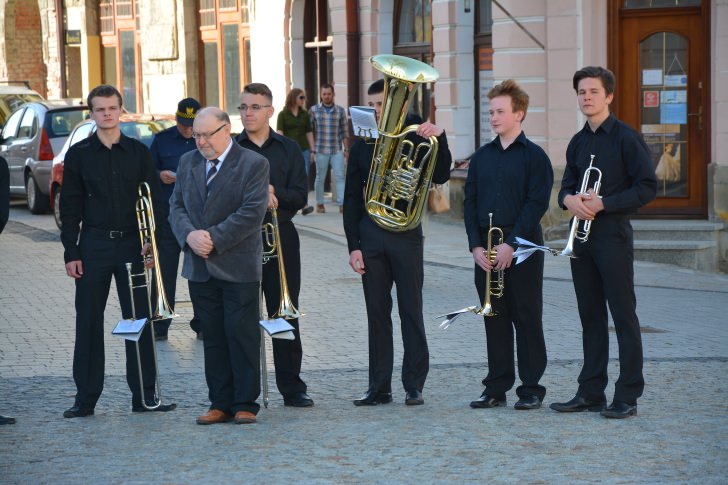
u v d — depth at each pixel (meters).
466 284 18.08
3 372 12.59
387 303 11.02
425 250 21.36
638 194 10.07
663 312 15.99
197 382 12.10
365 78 28.39
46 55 46.53
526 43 22.27
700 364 12.62
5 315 15.90
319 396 11.45
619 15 21.75
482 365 12.73
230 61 35.97
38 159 27.73
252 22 33.47
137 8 40.78
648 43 21.70
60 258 21.12
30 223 26.47
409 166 10.80
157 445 9.54
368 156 10.98
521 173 10.55
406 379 11.00
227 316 10.23
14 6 49.62
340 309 16.20
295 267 11.08
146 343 10.90
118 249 10.72
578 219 10.22
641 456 8.96
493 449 9.22
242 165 10.20
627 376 10.27
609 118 10.30
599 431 9.77
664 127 21.72
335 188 28.59
